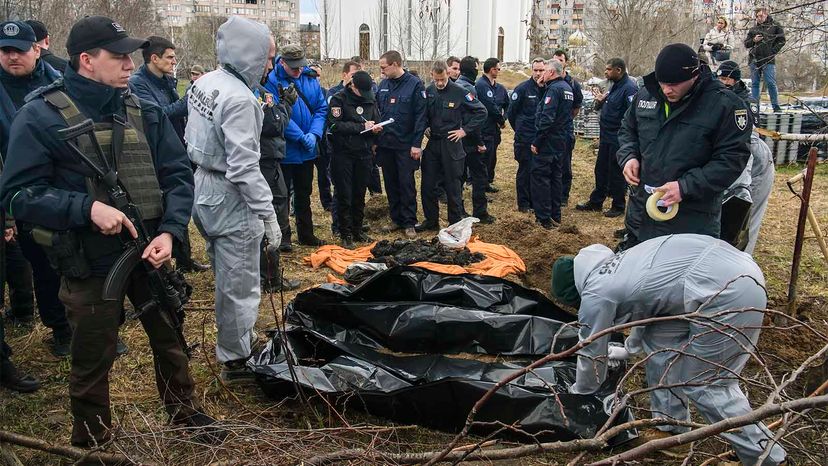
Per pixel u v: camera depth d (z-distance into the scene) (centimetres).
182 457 287
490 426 329
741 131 329
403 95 679
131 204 275
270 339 400
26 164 257
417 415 341
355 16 3503
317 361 401
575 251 607
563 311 456
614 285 290
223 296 361
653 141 356
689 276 277
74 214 256
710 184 330
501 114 880
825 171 1002
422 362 384
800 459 308
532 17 3284
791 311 443
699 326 275
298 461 255
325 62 2642
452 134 688
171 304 292
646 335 308
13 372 368
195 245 654
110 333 279
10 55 373
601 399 326
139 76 541
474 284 470
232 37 339
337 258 603
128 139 276
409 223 706
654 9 1409
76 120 262
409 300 472
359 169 649
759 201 442
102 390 285
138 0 1586
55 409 356
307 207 645
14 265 440
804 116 1031
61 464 308
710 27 750
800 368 232
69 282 274
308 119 618
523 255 616
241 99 335
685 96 338
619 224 765
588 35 1731
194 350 422
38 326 453
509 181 1028
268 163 560
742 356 282
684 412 320
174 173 299
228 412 354
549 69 704
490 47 3788
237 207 351
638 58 1412
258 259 367
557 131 706
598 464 215
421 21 2705
